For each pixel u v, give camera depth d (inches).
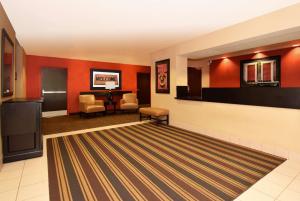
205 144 146.1
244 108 142.1
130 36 169.9
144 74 391.9
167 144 146.0
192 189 82.7
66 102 297.6
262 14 121.8
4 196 77.4
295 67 193.3
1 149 104.5
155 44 200.8
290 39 140.6
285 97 118.0
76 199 75.6
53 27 146.1
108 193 79.6
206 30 154.5
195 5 109.1
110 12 118.5
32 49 228.5
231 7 112.0
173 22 135.9
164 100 224.7
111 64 338.0
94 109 265.4
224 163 110.3
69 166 105.9
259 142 133.0
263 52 218.2
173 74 209.0
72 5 108.2
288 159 116.3
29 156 116.1
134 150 132.3
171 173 97.7
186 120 195.6
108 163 110.0
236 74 246.5
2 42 105.1
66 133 180.5
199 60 289.9
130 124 222.1
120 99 335.9
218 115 162.1
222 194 78.8
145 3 106.7
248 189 82.7
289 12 110.3
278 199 75.3
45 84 279.4
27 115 114.0
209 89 168.7
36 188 83.7
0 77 102.5
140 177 93.4
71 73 299.4
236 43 147.2
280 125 121.4
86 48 222.1
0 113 104.4
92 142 151.0
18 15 121.4
